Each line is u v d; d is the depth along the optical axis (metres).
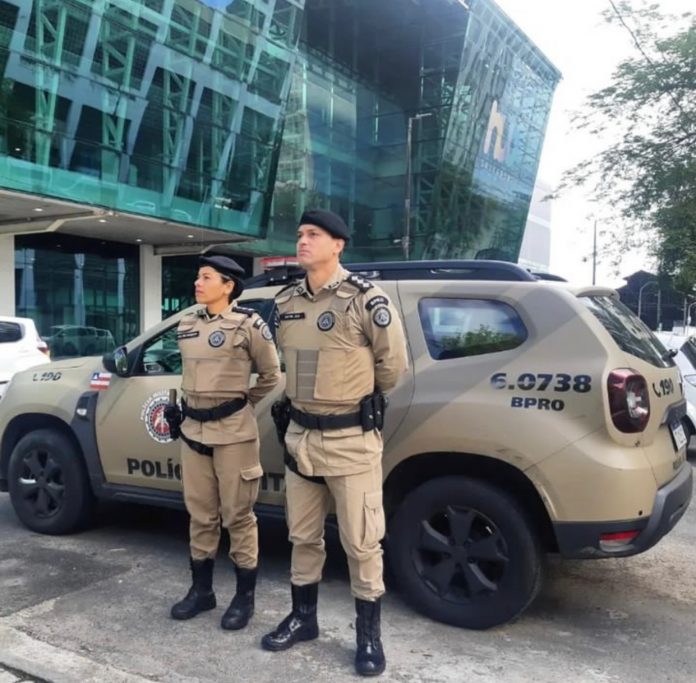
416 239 32.88
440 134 32.09
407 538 3.66
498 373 3.49
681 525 5.48
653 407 3.44
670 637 3.54
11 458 5.13
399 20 31.09
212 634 3.46
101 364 5.00
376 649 3.11
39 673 3.06
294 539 3.29
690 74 15.09
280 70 23.03
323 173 30.34
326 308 3.03
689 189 15.77
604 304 3.83
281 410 3.24
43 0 16.08
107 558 4.56
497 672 3.14
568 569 4.51
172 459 4.41
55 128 17.14
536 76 37.81
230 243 24.44
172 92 19.83
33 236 21.81
